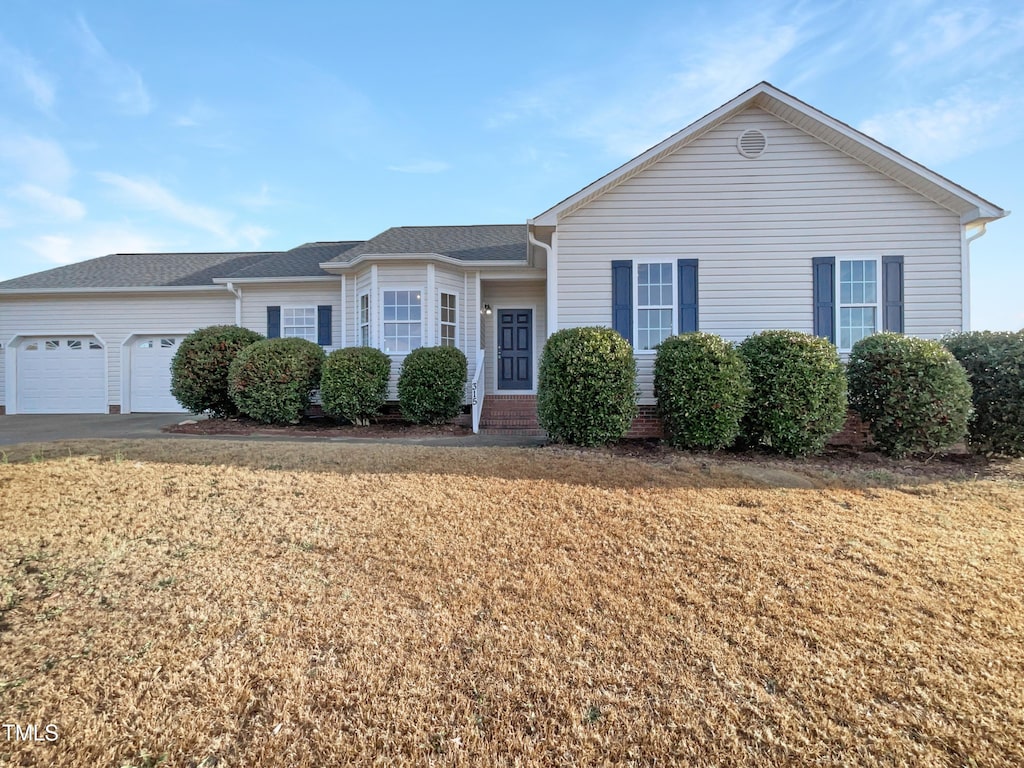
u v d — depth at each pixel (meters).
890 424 7.10
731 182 9.13
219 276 13.96
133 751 2.09
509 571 3.70
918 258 8.94
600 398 7.40
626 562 3.85
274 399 9.99
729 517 4.73
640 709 2.36
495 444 8.16
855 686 2.51
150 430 10.02
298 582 3.48
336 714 2.30
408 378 10.22
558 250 9.27
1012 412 6.93
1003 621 3.09
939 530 4.51
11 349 14.29
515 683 2.53
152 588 3.35
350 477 5.75
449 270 11.92
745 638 2.90
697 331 8.56
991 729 2.24
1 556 3.68
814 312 9.02
